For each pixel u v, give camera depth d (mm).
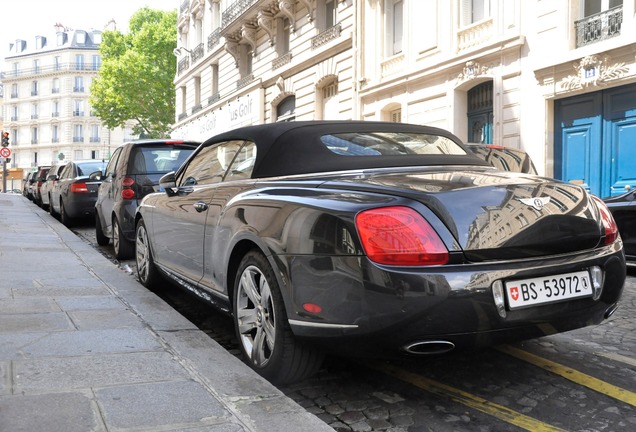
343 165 3512
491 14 14281
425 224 2660
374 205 2748
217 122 30969
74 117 88500
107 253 8727
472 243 2668
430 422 2822
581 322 2955
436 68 15633
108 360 3094
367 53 18750
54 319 3920
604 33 11586
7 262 6363
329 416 2895
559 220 2916
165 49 44219
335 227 2789
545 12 12711
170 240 4820
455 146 4125
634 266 7793
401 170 3379
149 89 43438
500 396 3135
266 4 23922
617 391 3193
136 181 7672
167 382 2807
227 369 3016
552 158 12930
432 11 15852
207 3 32938
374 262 2637
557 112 12906
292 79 23188
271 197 3297
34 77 91500
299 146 3639
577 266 2879
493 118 14180
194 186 4590
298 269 2916
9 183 92500
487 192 2826
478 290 2605
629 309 5207
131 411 2461
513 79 13555
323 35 20844
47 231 10039
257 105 25844
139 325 3812
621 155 11594
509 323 2678
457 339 2645
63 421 2340
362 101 19078
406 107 17078
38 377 2814
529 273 2729
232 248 3514
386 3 18203
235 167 4031
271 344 3166
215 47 31234
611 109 11742
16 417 2367
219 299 3861
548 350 3904
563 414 2908
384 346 2691
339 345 2811
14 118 94125
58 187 13617
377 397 3131
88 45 89250
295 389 3248
